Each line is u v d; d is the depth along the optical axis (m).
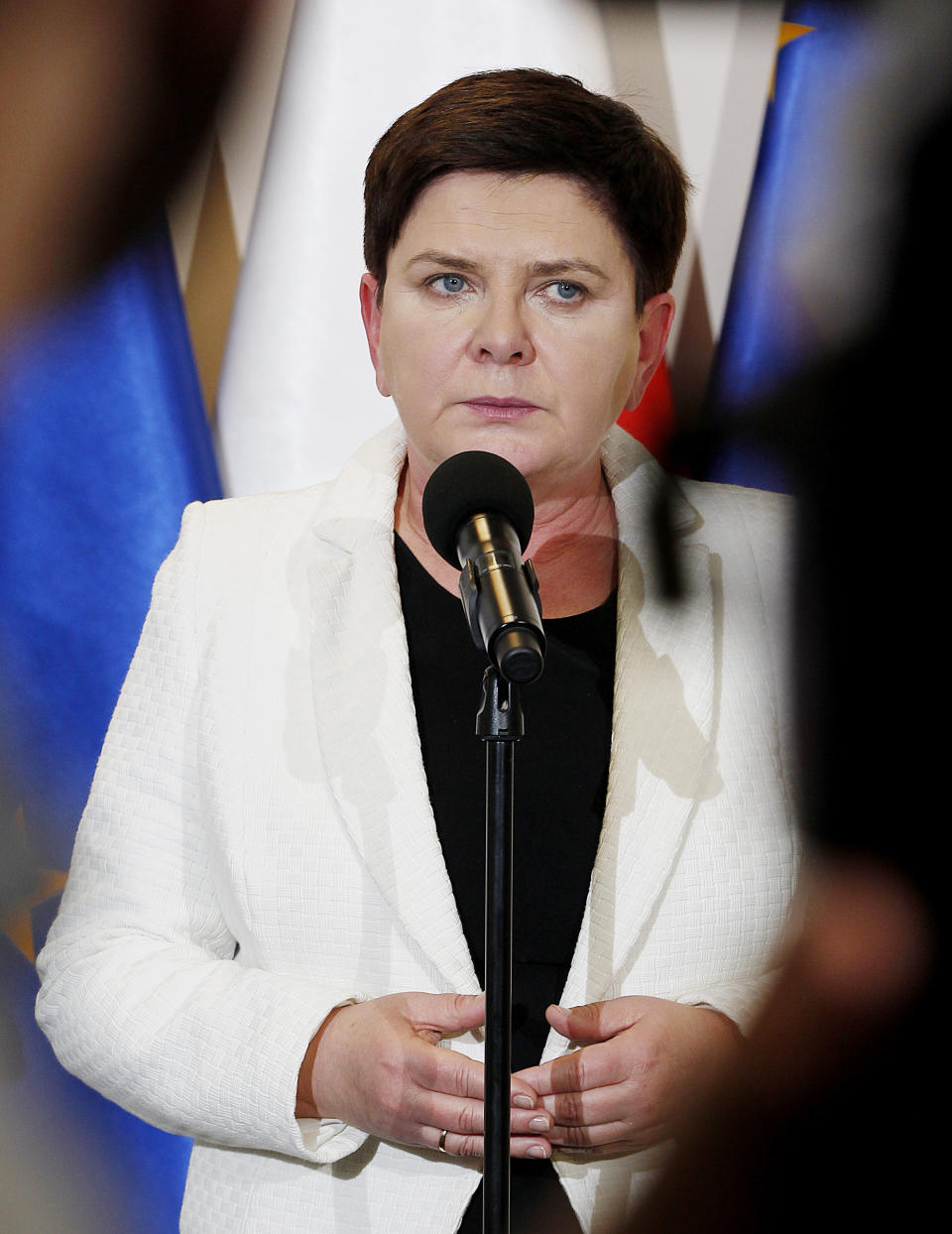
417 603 4.36
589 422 4.02
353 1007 3.77
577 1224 3.79
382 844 3.95
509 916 2.78
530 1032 3.92
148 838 4.27
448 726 4.19
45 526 5.93
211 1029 3.78
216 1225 4.00
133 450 5.95
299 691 4.23
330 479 6.04
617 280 3.99
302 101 5.94
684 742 4.14
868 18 5.26
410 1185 3.84
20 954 6.08
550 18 5.94
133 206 5.93
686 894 4.03
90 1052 3.92
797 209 5.80
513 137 3.80
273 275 5.98
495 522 2.93
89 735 6.01
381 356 4.24
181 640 4.37
